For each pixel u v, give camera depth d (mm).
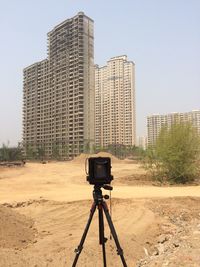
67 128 117000
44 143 119312
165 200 19750
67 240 11703
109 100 138125
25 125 137375
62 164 63438
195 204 19234
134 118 135375
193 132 31141
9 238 11156
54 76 121562
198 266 8102
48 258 8836
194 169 30781
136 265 9258
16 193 24797
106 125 140125
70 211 17625
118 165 62219
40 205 19047
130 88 133875
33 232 13062
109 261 9156
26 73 135500
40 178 37094
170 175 31500
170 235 13133
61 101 119312
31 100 133750
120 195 21875
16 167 51719
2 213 13117
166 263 8758
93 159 6559
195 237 12102
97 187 6590
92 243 10508
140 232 13250
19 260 7922
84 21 113250
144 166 33594
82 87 113250
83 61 113688
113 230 6406
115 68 137125
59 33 118250
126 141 134625
